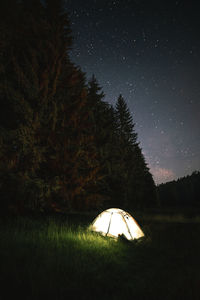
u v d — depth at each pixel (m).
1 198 8.05
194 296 3.67
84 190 10.86
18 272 3.70
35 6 11.56
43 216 9.77
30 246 5.04
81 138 10.62
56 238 5.93
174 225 11.31
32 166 8.79
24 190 8.25
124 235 7.45
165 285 4.07
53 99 10.55
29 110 9.07
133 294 3.64
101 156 16.36
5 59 9.52
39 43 10.61
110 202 19.09
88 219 11.26
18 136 8.56
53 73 10.49
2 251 4.38
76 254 4.95
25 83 9.54
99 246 6.02
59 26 11.87
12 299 3.04
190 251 6.72
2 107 9.21
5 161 8.24
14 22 8.92
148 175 36.91
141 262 5.51
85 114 11.24
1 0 8.20
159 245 7.30
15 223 7.45
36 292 3.23
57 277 3.78
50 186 9.15
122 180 19.61
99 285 3.83
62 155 9.82
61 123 10.36
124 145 29.30
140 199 30.91
